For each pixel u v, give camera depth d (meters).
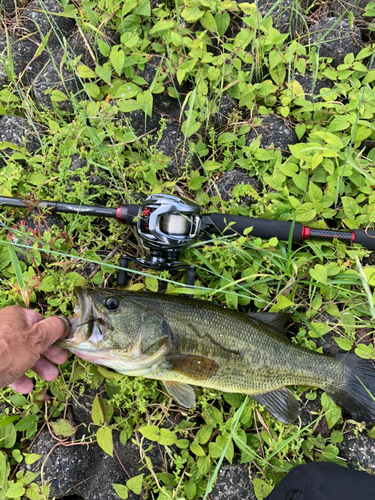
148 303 0.46
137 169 0.54
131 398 0.51
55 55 0.56
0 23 0.58
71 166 0.54
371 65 0.59
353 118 0.55
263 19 0.54
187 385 0.49
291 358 0.49
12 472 0.50
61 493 0.49
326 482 0.42
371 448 0.51
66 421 0.50
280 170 0.54
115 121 0.56
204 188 0.57
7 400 0.49
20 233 0.46
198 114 0.55
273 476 0.50
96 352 0.44
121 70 0.54
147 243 0.47
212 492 0.50
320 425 0.53
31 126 0.55
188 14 0.56
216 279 0.54
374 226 0.55
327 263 0.54
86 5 0.56
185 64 0.55
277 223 0.52
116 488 0.46
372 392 0.51
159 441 0.46
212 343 0.47
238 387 0.48
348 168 0.55
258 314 0.50
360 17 0.60
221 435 0.50
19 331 0.39
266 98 0.58
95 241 0.53
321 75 0.58
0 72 0.55
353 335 0.53
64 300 0.51
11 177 0.51
